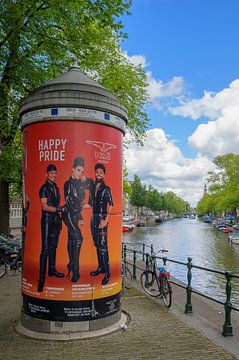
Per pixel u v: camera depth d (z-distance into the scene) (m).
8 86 13.37
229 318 5.69
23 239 6.04
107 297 5.89
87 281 5.71
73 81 5.95
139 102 22.42
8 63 12.68
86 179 5.76
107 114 5.97
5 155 17.06
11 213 40.47
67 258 5.65
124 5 11.30
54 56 13.16
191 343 5.33
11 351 5.03
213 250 35.72
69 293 5.62
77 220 5.69
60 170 5.71
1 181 18.20
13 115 14.45
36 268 5.75
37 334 5.58
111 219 6.04
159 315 6.82
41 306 5.67
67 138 5.72
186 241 45.28
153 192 115.56
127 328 5.99
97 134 5.88
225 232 61.12
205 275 21.05
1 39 12.29
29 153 5.95
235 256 31.25
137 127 22.67
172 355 4.89
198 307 7.57
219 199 67.25
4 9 11.01
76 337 5.48
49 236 5.70
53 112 5.73
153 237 50.84
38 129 5.83
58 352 4.99
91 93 5.80
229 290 5.77
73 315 5.61
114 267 6.07
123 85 20.89
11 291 9.30
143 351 5.02
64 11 11.94
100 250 5.85
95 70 19.39
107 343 5.33
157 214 147.25
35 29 12.36
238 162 61.19
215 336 5.64
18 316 6.75
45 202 5.74
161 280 7.97
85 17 11.91
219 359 4.76
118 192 6.24
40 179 5.79
